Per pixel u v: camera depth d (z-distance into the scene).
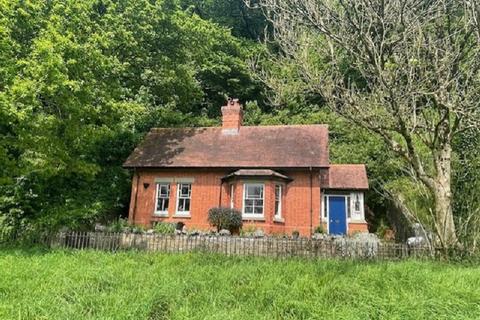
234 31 43.12
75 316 6.44
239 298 7.51
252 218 19.22
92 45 16.47
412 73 12.42
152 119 28.06
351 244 12.59
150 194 21.22
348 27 13.36
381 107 13.19
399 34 12.94
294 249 12.91
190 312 6.71
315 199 19.59
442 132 13.28
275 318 6.61
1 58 13.66
